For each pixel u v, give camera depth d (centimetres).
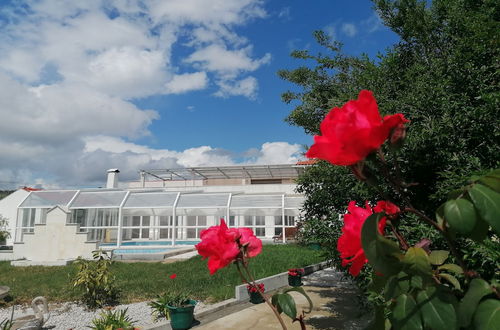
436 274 93
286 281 1038
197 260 1409
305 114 710
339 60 673
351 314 685
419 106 338
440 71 358
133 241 2086
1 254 1575
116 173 2816
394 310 81
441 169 335
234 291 909
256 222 2244
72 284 986
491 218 66
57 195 2008
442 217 80
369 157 73
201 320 709
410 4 464
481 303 73
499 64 318
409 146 319
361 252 85
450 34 402
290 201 2070
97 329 607
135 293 925
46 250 1502
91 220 1956
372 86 430
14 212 2284
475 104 320
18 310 807
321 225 474
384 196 82
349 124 69
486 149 307
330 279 1102
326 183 488
